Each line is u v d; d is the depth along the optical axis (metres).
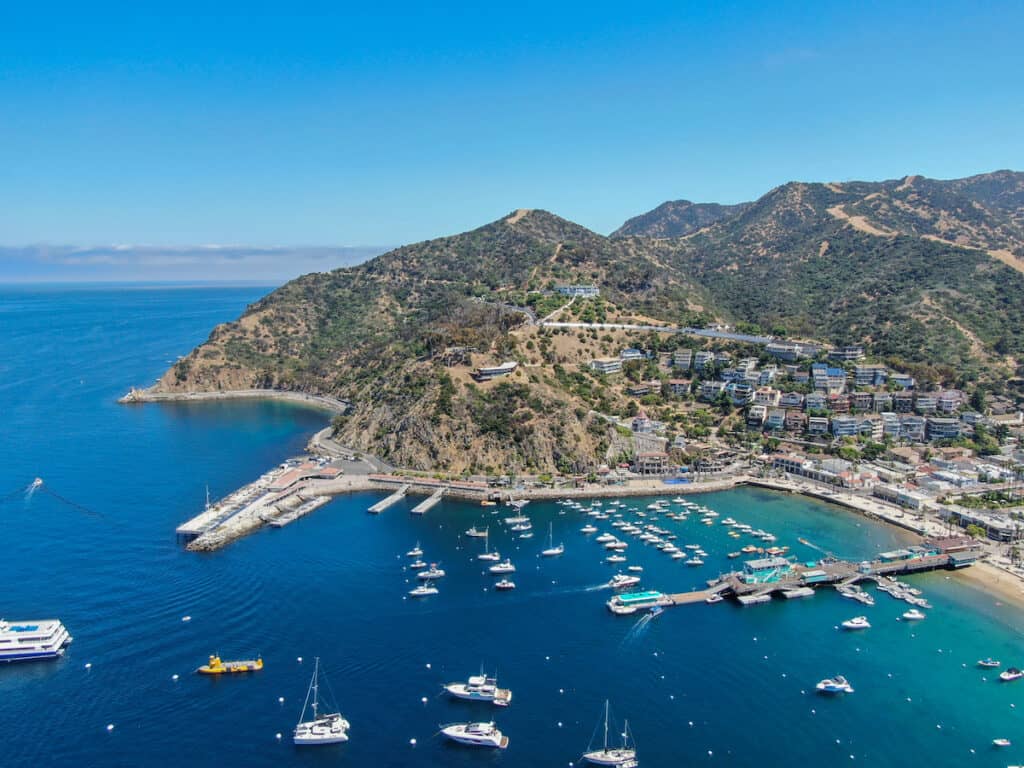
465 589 191.50
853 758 130.50
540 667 156.62
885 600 189.88
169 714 139.12
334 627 171.00
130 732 134.12
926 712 143.62
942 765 129.25
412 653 160.75
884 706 145.25
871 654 163.88
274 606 180.00
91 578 193.38
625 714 141.50
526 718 139.88
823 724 139.50
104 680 148.75
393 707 142.50
